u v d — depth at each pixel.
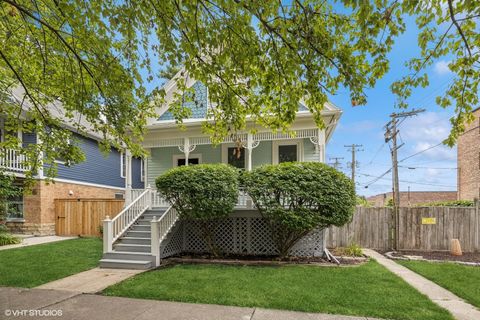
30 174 6.54
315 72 3.62
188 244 9.67
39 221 12.83
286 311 4.38
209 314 4.29
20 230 12.84
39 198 12.84
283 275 6.32
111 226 8.29
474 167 20.61
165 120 11.77
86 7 3.59
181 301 4.81
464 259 8.51
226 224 9.61
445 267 7.22
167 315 4.26
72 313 4.35
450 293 5.23
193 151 12.58
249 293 5.13
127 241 8.62
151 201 10.57
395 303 4.64
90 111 5.35
